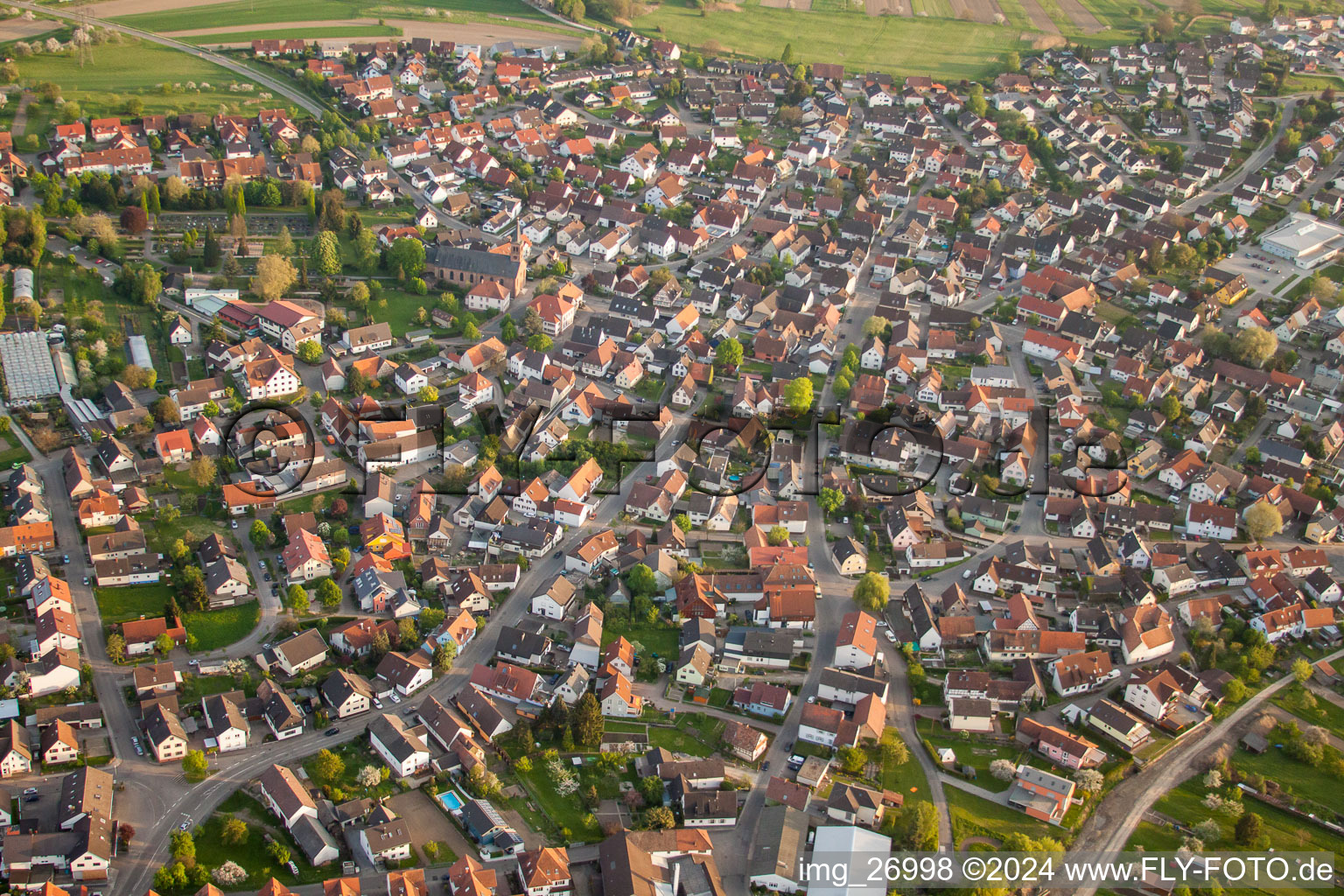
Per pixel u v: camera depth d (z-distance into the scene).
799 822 187.88
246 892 170.38
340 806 185.00
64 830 175.50
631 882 171.88
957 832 189.88
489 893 170.88
